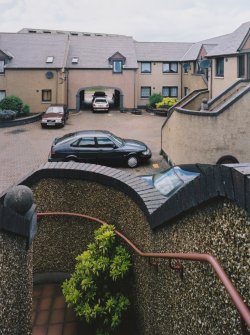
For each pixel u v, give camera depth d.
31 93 37.19
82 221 7.39
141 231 5.86
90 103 46.25
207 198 3.23
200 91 25.36
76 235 7.50
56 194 7.30
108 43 41.84
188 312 3.95
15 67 36.59
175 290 4.41
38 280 7.68
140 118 35.66
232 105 15.13
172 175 10.02
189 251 3.93
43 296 7.25
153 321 5.37
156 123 32.66
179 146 16.84
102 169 7.26
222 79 24.59
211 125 15.30
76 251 7.57
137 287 6.15
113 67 39.50
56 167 7.30
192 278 3.84
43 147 23.70
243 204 2.59
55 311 6.80
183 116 16.25
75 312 6.73
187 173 10.01
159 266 5.08
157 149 23.02
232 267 2.98
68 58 39.66
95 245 6.61
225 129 15.27
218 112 15.14
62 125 30.27
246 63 22.33
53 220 7.48
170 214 4.28
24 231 4.51
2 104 33.34
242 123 15.24
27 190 4.72
